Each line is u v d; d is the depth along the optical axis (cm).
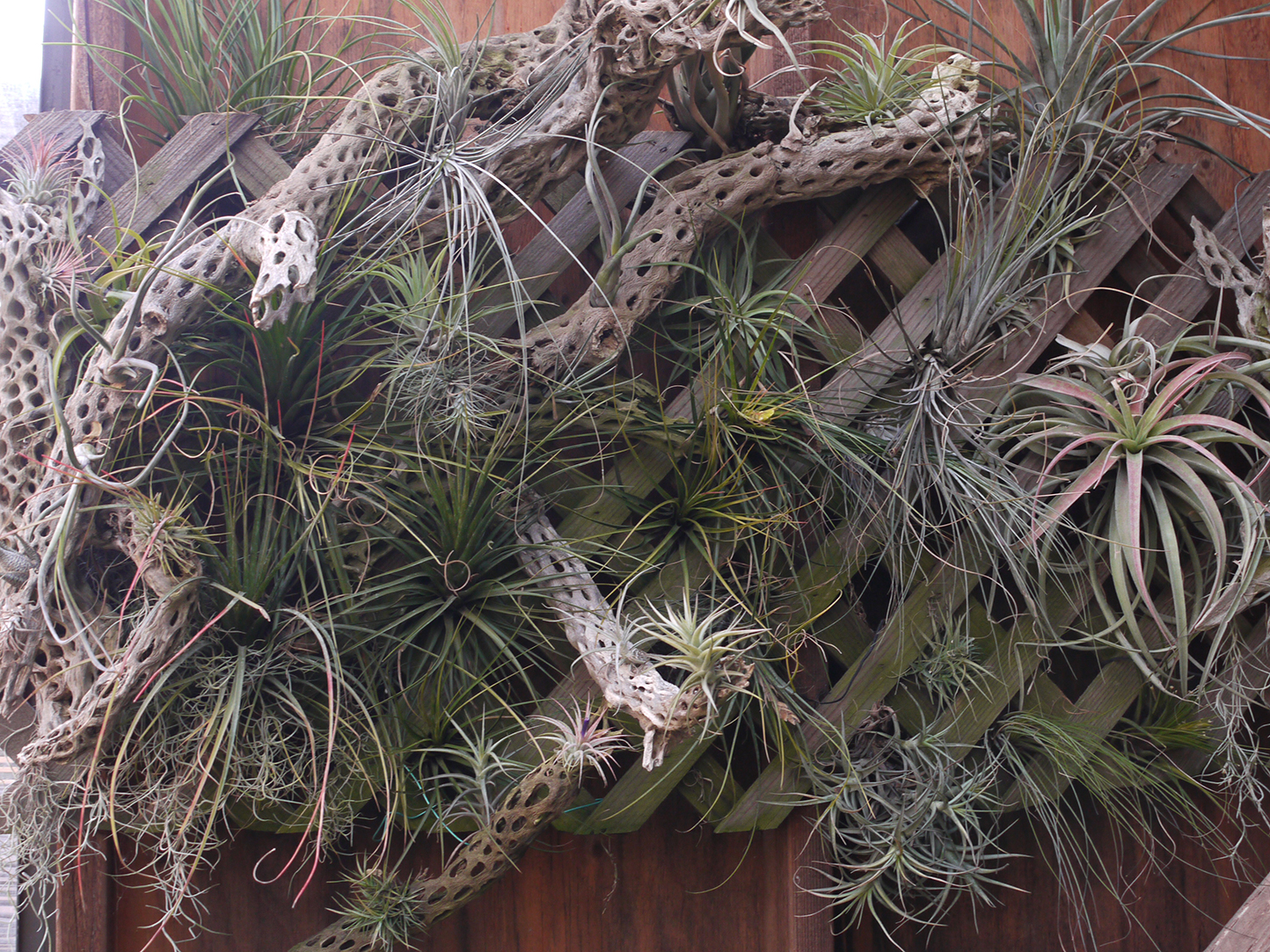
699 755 129
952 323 124
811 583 128
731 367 117
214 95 125
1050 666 135
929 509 125
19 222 106
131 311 94
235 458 112
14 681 100
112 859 125
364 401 122
